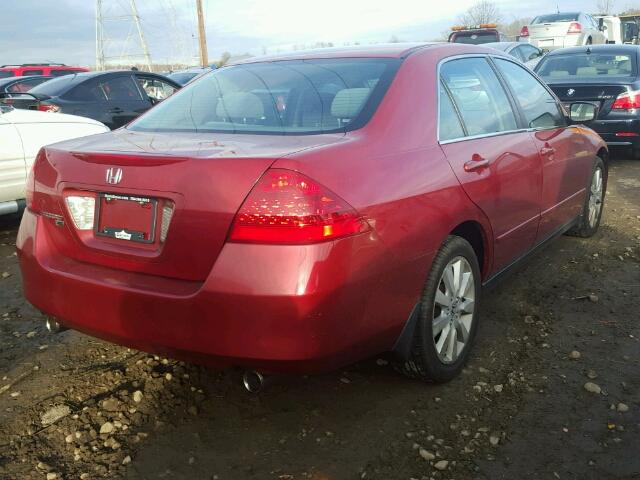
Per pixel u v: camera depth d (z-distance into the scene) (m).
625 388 3.10
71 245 2.77
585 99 8.59
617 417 2.87
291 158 2.36
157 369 3.31
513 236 3.68
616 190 7.43
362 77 3.14
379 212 2.52
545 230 4.24
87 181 2.68
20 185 5.79
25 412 2.95
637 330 3.72
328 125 2.86
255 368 2.43
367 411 2.93
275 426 2.83
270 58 3.68
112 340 2.71
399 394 3.06
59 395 3.09
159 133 3.09
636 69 8.88
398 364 3.01
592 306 4.07
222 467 2.57
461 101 3.42
